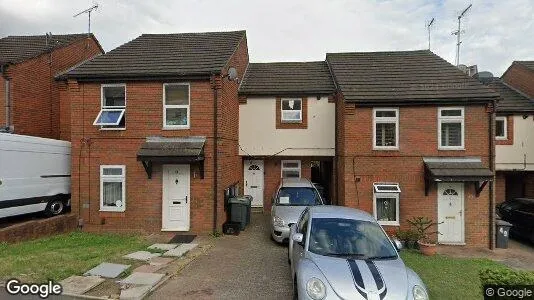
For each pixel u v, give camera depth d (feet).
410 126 39.34
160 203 37.42
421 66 46.78
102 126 38.17
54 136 50.72
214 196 37.01
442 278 25.14
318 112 48.62
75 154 38.32
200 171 37.17
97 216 37.86
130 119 37.93
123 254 26.73
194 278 23.03
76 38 57.47
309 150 48.67
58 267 22.22
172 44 45.52
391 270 16.78
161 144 37.04
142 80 37.76
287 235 31.50
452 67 45.62
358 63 49.57
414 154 39.27
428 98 38.47
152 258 26.14
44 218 35.42
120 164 37.88
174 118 38.11
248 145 49.42
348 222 20.25
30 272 21.13
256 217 46.34
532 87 54.44
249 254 29.17
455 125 39.40
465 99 38.11
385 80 43.27
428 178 37.96
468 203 38.47
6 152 30.86
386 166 39.45
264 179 51.29
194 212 37.22
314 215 20.95
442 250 36.35
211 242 33.27
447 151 38.96
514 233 42.11
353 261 17.28
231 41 46.21
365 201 39.52
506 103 52.47
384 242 19.19
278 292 20.94
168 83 37.81
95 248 28.68
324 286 15.67
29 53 48.88
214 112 37.22
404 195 39.11
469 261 31.09
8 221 33.91
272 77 52.54
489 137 38.52
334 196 47.44
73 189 38.06
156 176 37.52
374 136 39.65
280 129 49.08
